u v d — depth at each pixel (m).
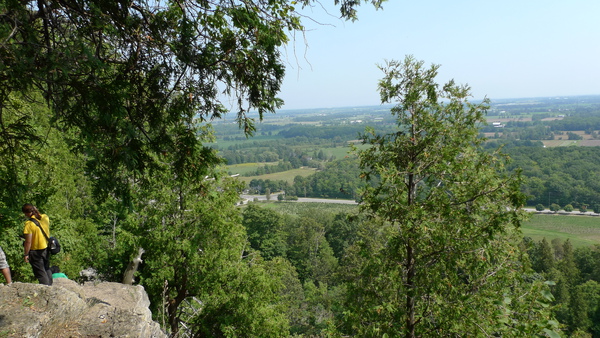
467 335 8.46
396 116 10.66
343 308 10.72
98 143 4.69
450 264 9.16
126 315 6.62
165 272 13.52
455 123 10.37
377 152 10.75
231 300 14.57
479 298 8.74
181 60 4.77
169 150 5.45
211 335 14.45
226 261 14.84
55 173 13.29
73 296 6.41
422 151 10.20
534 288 7.17
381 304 9.82
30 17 3.87
